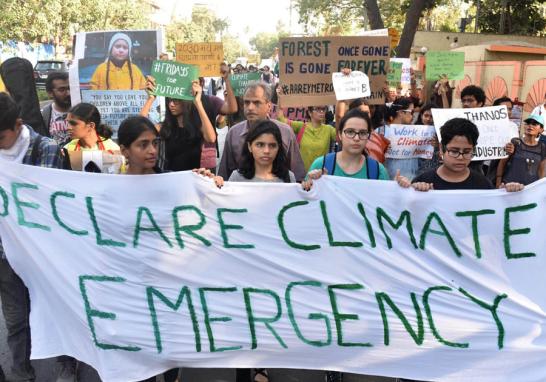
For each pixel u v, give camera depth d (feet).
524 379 10.75
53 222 10.96
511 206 10.66
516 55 57.67
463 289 10.82
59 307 11.06
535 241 10.66
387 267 10.94
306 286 11.03
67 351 11.17
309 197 10.90
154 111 21.08
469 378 10.90
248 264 11.04
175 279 11.05
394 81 31.68
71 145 13.56
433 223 10.80
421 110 22.20
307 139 18.17
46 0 79.25
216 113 18.56
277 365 11.25
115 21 124.26
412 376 11.06
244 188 10.90
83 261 11.00
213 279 11.07
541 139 18.85
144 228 10.94
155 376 11.42
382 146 17.79
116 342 10.98
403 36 55.83
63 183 10.90
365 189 10.84
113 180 10.88
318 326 11.06
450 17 132.67
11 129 10.82
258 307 11.09
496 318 10.75
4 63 16.79
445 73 25.66
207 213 10.96
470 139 10.71
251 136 11.64
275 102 27.61
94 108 13.42
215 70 24.40
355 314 11.02
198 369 12.92
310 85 19.27
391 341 10.99
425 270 10.86
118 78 22.08
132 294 11.01
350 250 10.96
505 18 92.89
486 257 10.78
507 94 51.03
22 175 10.87
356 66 19.47
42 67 87.45
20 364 11.77
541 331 10.66
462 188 11.24
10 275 11.43
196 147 16.74
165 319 11.05
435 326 10.89
